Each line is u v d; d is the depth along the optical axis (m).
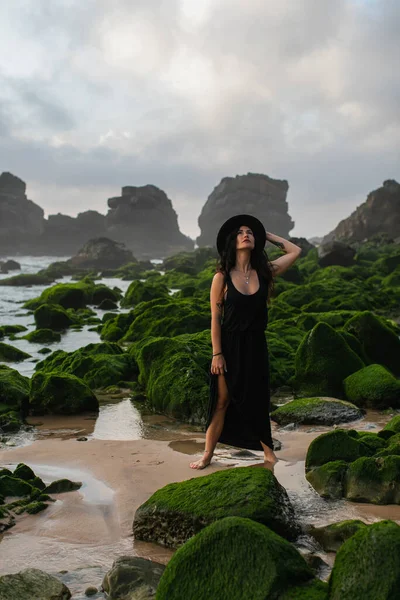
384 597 2.41
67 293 23.48
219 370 4.98
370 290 25.12
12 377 7.75
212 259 49.84
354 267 35.12
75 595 3.15
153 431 6.55
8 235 152.88
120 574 3.21
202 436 6.31
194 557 2.84
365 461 4.47
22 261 97.94
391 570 2.47
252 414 5.05
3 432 6.54
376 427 6.60
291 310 17.00
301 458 5.41
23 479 4.82
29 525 4.03
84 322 19.06
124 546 3.75
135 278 49.69
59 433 6.50
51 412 7.29
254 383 5.01
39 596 3.03
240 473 4.05
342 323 12.75
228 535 2.83
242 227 4.96
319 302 18.69
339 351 8.39
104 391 8.66
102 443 6.04
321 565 3.36
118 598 3.09
